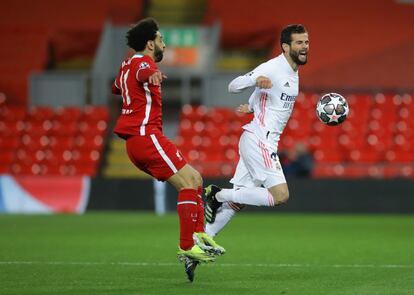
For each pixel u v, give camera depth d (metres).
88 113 84.81
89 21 100.12
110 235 48.56
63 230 52.19
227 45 98.75
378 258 36.94
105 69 91.06
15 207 70.19
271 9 99.88
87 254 38.19
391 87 93.69
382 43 96.12
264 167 30.98
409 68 94.81
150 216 65.12
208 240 27.73
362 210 67.88
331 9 99.00
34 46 96.81
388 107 86.00
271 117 31.14
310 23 98.12
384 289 27.14
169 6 103.75
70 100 88.19
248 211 68.94
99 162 80.69
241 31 98.62
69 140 82.25
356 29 97.19
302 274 31.09
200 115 83.94
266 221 61.22
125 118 28.67
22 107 90.75
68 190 70.31
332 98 32.22
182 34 94.06
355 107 85.38
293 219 63.34
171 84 93.56
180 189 28.16
